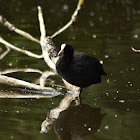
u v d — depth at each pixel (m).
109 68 12.34
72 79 9.71
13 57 13.72
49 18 18.86
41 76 11.95
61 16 19.23
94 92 10.61
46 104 9.80
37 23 17.86
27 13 19.53
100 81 10.49
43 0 22.03
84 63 9.62
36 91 10.72
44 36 12.59
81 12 20.31
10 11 19.75
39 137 7.80
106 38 15.79
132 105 9.60
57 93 10.62
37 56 12.75
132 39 15.65
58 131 8.18
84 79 9.73
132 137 7.79
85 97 10.24
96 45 14.84
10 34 16.27
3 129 8.15
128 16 19.56
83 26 17.69
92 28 17.36
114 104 9.70
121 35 16.25
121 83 11.16
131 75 11.74
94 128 8.36
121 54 13.81
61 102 9.96
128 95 10.27
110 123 8.56
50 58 12.12
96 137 7.85
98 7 21.41
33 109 9.43
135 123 8.52
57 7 20.97
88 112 9.25
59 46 14.45
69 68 9.49
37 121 8.67
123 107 9.48
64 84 11.30
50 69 12.62
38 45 15.01
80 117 8.98
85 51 14.07
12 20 18.16
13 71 12.29
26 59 13.57
